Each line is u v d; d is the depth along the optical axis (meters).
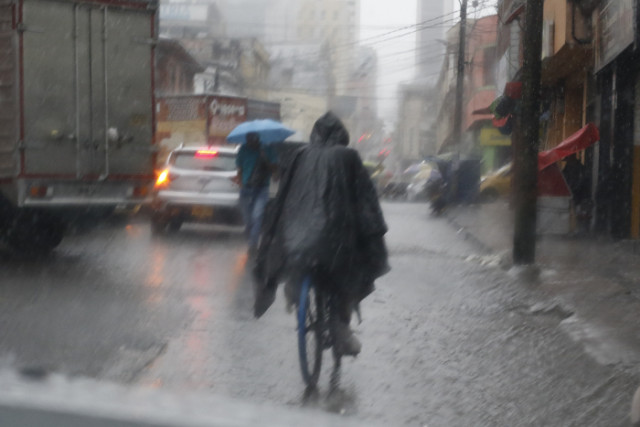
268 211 5.76
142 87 12.73
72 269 11.22
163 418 1.14
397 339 7.27
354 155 5.62
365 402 5.30
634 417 4.27
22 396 1.19
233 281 10.42
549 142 27.06
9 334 6.92
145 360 6.21
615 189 16.59
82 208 12.29
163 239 15.67
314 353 5.54
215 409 1.22
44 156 11.84
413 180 41.72
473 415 5.12
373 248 5.71
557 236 17.48
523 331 7.71
